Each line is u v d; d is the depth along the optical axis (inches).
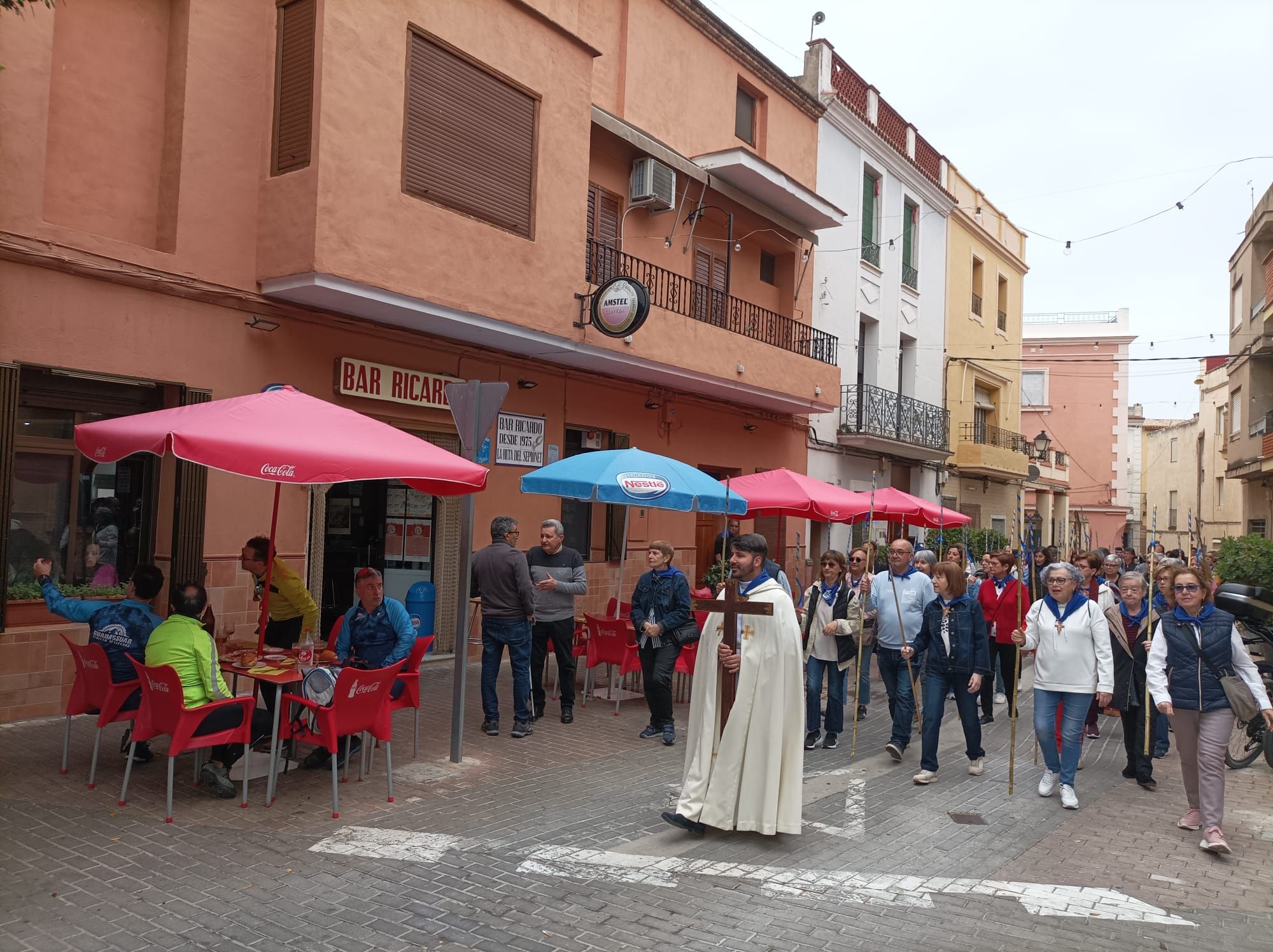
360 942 159.8
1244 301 1018.7
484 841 211.3
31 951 150.6
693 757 226.5
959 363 1054.4
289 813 224.2
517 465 480.7
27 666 295.9
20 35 294.2
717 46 645.9
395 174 368.5
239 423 223.1
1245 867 216.5
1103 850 225.9
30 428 308.8
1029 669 533.0
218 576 346.6
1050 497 1459.2
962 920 179.8
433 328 413.7
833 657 328.5
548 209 441.4
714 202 621.3
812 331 744.3
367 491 455.2
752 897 186.7
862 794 268.4
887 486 898.1
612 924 171.3
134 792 232.8
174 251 335.3
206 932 160.9
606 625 369.4
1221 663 231.3
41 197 298.7
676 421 608.1
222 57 349.4
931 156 975.6
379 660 267.1
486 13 406.3
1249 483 1062.4
